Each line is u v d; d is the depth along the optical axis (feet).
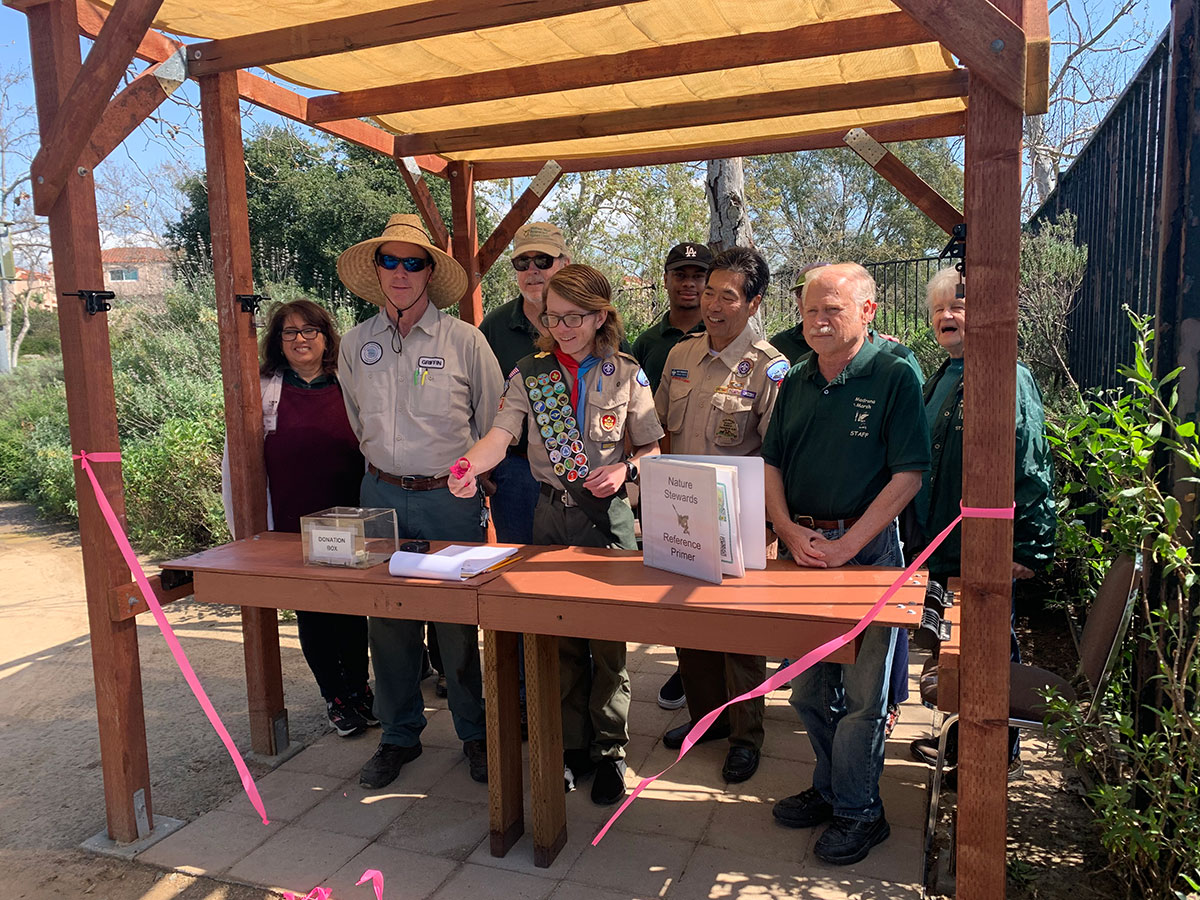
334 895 8.35
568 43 10.50
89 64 7.95
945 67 11.58
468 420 10.55
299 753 11.46
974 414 6.35
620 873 8.57
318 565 9.12
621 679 9.91
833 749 8.73
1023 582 15.75
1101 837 8.32
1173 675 7.39
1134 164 12.60
